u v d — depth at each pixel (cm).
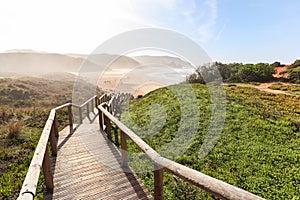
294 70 2212
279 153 493
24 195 156
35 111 949
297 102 1079
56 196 282
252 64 2273
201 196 330
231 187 131
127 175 341
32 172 195
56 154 427
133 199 276
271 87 1700
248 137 591
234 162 470
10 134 584
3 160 454
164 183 380
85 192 292
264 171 425
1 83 1712
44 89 1873
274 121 707
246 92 1305
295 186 375
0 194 324
